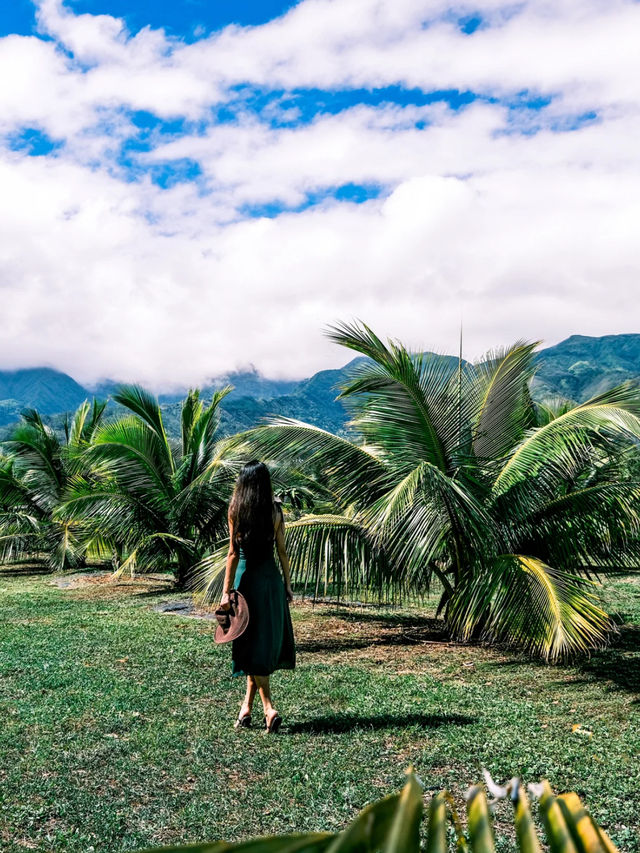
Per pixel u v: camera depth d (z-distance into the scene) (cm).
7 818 396
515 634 797
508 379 1022
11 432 2302
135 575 1972
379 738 531
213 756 492
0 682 716
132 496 1667
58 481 2272
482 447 1033
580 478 1076
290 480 1469
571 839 62
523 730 553
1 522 2359
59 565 2180
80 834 376
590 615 761
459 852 77
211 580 997
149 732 545
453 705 626
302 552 977
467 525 889
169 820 395
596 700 650
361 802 418
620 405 824
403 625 1099
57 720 580
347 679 727
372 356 910
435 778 454
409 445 947
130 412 1734
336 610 1283
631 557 966
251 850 53
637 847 360
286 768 470
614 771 466
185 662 805
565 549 945
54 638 959
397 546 880
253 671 534
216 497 1619
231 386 1744
